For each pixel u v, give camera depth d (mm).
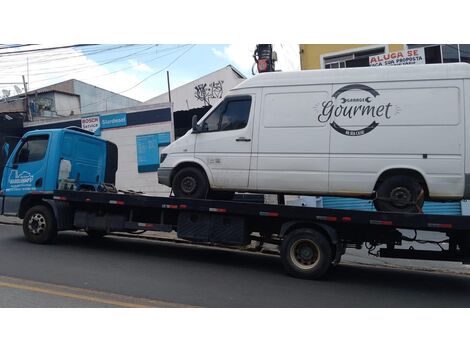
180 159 7859
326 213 7016
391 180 6754
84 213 8805
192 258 8445
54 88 36469
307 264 7180
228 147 7559
